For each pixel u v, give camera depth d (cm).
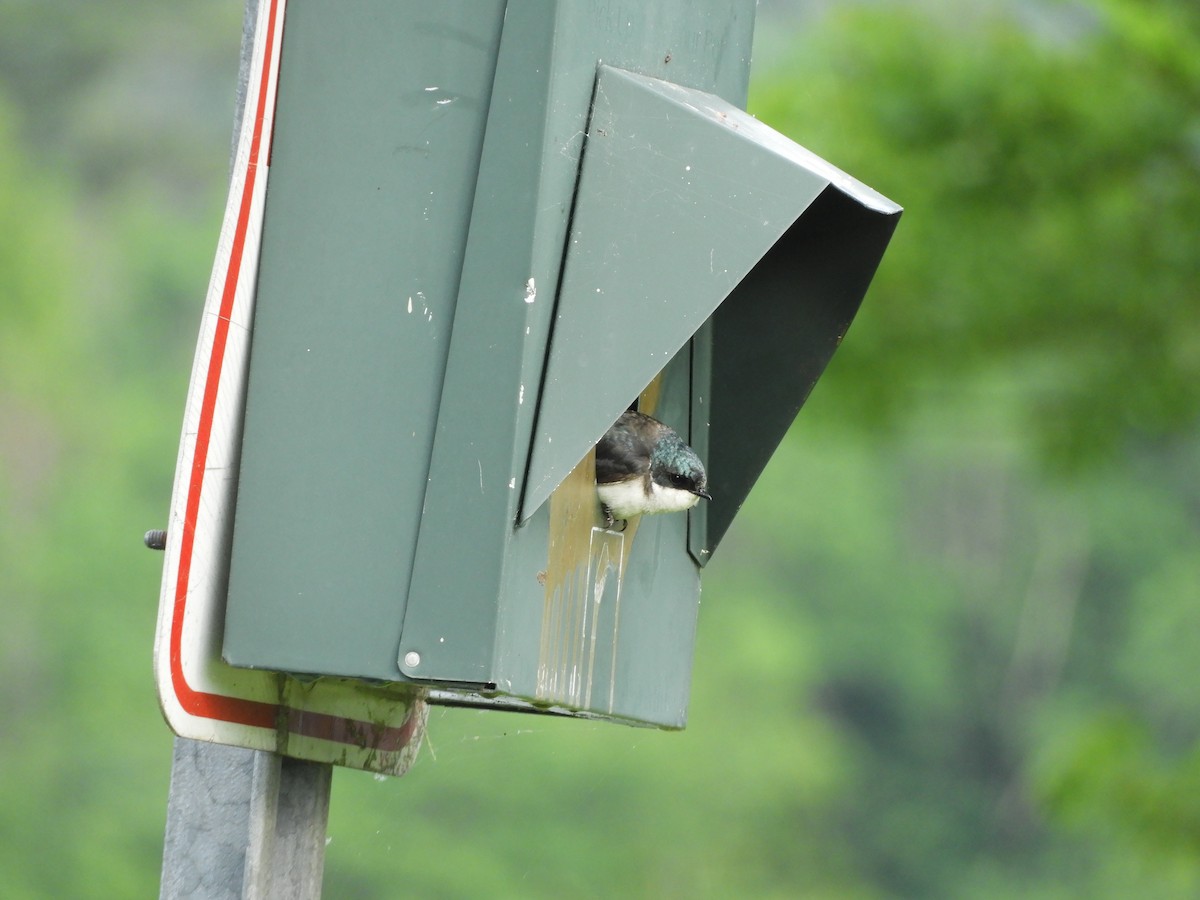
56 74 8244
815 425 2208
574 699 1190
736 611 8294
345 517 1075
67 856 5247
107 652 5928
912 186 2098
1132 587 9119
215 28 8356
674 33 1248
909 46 2128
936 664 9094
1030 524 9538
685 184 1127
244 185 1091
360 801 4306
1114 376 2178
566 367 1084
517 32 1083
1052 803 2092
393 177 1095
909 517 9725
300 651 1070
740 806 7481
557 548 1145
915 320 2153
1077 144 2075
